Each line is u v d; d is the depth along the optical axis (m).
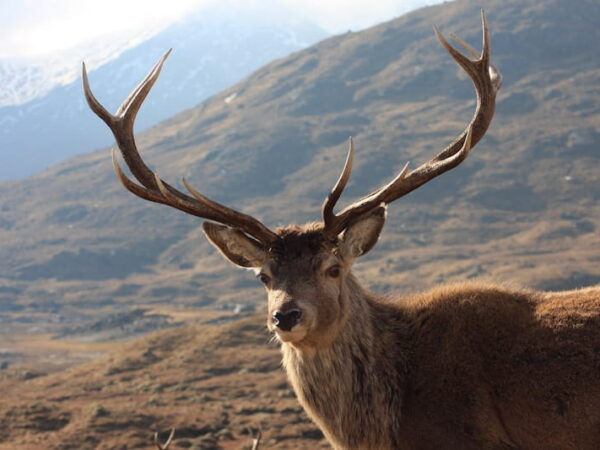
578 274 188.62
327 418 10.10
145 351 77.12
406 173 10.38
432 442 9.59
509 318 9.70
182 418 49.53
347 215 10.30
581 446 9.08
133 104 11.14
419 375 9.80
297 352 10.23
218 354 74.00
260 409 53.38
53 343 141.25
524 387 9.27
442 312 10.07
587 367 9.11
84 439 44.91
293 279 10.00
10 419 49.59
